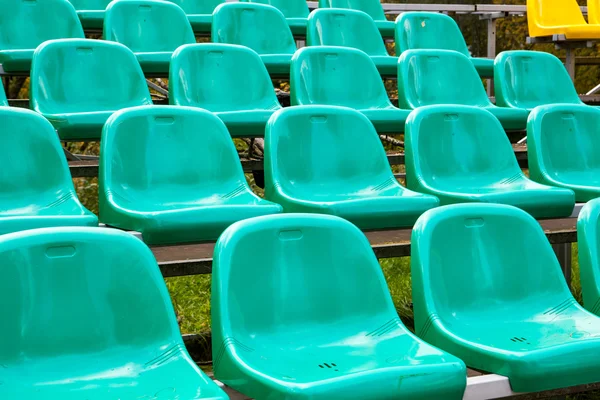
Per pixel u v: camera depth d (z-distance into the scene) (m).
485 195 3.44
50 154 3.12
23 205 3.01
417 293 2.57
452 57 5.22
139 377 2.13
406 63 5.01
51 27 5.34
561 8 7.24
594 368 2.41
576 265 5.74
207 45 4.59
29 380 2.08
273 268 2.43
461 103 5.16
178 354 2.17
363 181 3.68
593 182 4.19
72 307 2.19
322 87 4.75
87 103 4.27
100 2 6.52
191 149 3.41
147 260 2.28
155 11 5.68
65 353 2.16
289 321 2.42
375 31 6.21
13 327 2.12
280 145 3.51
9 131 3.07
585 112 4.29
